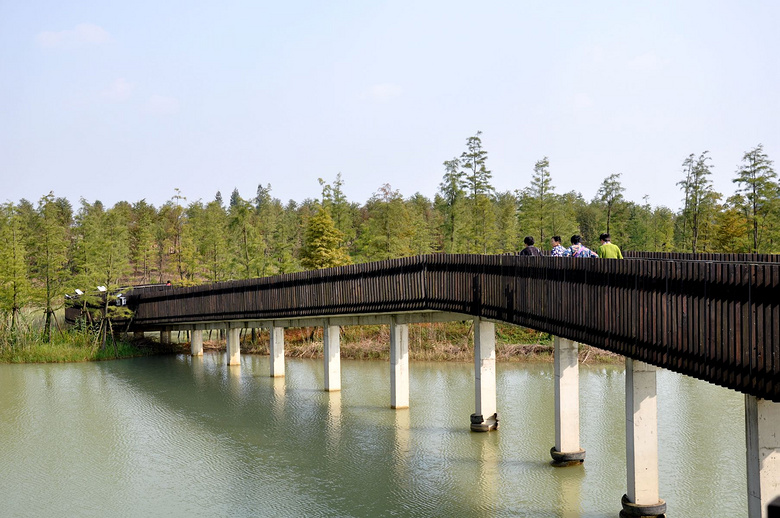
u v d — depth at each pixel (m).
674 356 10.66
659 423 21.02
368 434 20.64
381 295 23.44
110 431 21.80
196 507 14.83
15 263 41.06
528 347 35.62
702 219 45.44
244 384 30.30
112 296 43.09
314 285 27.73
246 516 14.18
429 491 15.32
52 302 45.44
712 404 23.55
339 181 53.84
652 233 56.06
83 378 32.53
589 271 13.45
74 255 44.94
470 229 46.19
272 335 31.94
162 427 22.23
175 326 42.47
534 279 15.89
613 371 30.61
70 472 17.59
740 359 9.04
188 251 55.78
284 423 22.42
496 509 14.07
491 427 20.47
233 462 18.12
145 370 35.09
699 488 15.05
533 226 43.41
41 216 63.56
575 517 13.52
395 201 48.59
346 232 54.56
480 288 18.78
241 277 49.47
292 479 16.55
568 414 16.94
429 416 22.83
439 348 36.53
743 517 13.34
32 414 24.36
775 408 9.09
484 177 44.59
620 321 12.32
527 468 16.77
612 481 15.64
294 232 80.81
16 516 14.60
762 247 39.66
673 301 10.67
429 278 21.25
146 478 16.97
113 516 14.47
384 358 36.84
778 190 36.91
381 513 14.05
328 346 27.91
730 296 9.27
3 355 38.66
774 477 9.09
